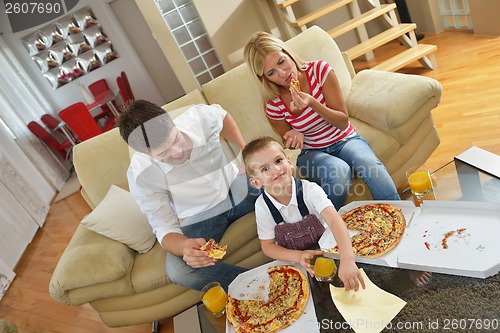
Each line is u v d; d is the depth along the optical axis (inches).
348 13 180.9
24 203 172.4
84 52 247.0
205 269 69.4
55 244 155.3
